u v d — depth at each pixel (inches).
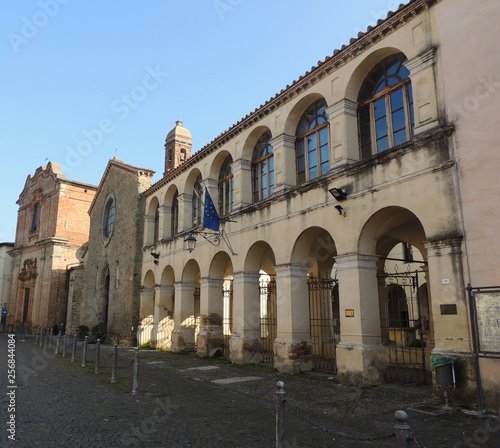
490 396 326.6
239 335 647.8
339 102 509.0
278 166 602.5
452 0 395.5
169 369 610.9
